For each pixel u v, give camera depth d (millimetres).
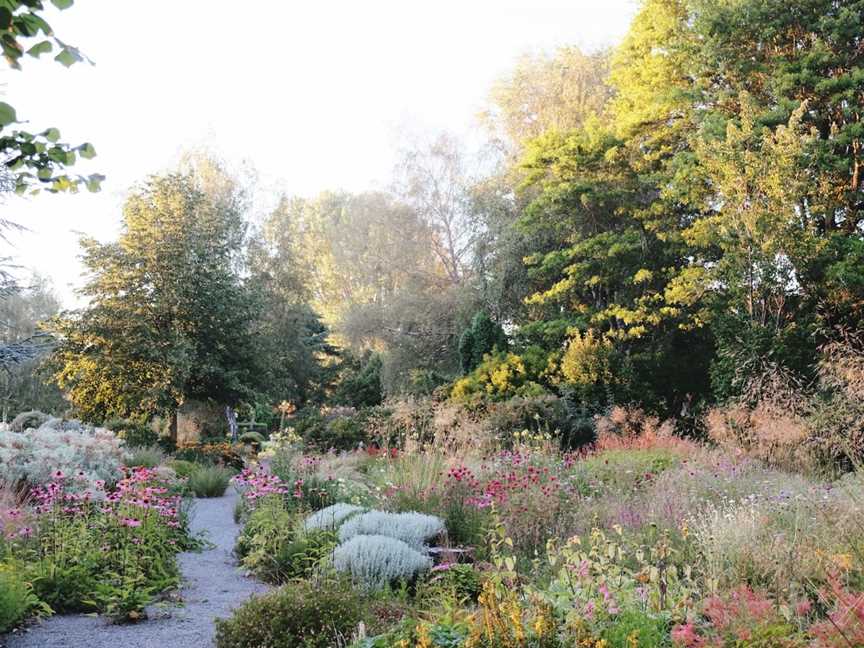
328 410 25078
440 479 9766
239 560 8242
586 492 9820
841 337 16672
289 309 36344
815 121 19781
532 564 6742
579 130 25312
